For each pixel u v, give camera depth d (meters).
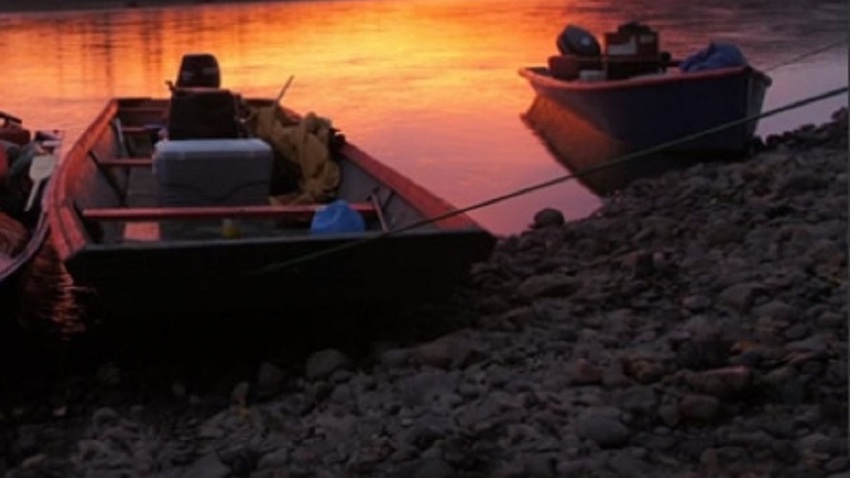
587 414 6.16
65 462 6.39
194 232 8.87
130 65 32.94
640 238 10.69
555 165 16.89
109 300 7.26
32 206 9.35
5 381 7.75
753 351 6.83
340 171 10.54
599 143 18.05
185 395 7.43
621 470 5.59
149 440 6.62
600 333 7.74
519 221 13.45
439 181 15.98
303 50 36.28
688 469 5.59
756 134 18.12
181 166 8.96
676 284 8.89
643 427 6.10
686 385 6.48
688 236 10.67
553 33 41.97
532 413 6.33
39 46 38.78
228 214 8.39
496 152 18.03
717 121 15.88
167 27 46.66
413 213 8.44
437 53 34.91
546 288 8.82
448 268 7.47
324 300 7.48
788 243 9.66
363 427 6.41
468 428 6.19
